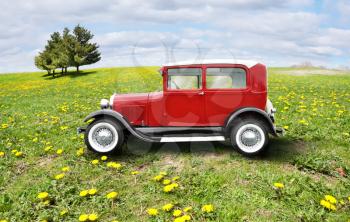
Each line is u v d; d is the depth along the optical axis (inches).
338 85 746.8
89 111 456.8
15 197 180.5
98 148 231.3
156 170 211.5
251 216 152.3
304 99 489.1
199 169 212.5
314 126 302.4
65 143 280.7
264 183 184.4
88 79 1568.7
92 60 2212.1
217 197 172.6
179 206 164.6
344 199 167.2
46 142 285.0
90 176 206.8
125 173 209.8
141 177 202.1
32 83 1657.2
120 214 158.1
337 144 256.4
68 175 206.7
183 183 189.6
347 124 311.4
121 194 179.3
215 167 216.1
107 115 231.9
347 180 192.1
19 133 328.5
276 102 449.1
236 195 172.7
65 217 157.2
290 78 1082.7
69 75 2075.5
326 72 1494.8
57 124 368.2
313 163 213.8
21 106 558.3
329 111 371.9
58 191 183.6
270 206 160.2
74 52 2151.8
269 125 224.8
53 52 2170.3
